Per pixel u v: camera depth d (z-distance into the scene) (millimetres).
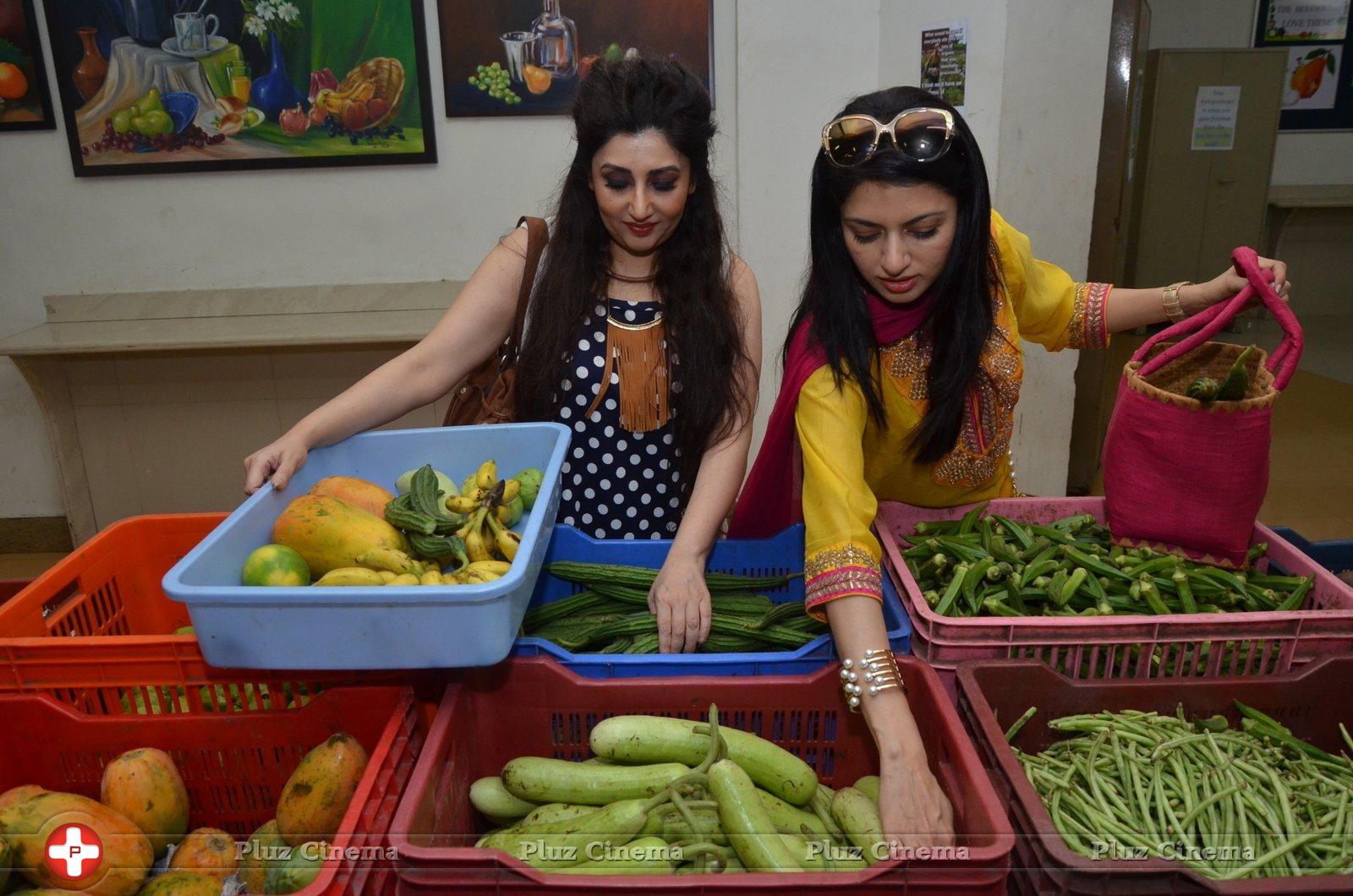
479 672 1217
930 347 1394
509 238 1670
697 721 1182
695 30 3318
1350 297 7301
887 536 1493
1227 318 1411
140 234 3504
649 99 1396
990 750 1086
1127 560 1459
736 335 1632
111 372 3469
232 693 1217
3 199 3436
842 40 3289
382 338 3111
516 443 1454
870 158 1143
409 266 3586
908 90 1216
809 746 1243
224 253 3547
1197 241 6750
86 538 3641
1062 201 3150
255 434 3596
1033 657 1259
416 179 3479
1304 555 1468
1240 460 1380
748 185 3457
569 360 1640
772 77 3320
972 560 1487
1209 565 1470
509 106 3371
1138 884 902
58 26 3242
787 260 3562
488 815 1153
